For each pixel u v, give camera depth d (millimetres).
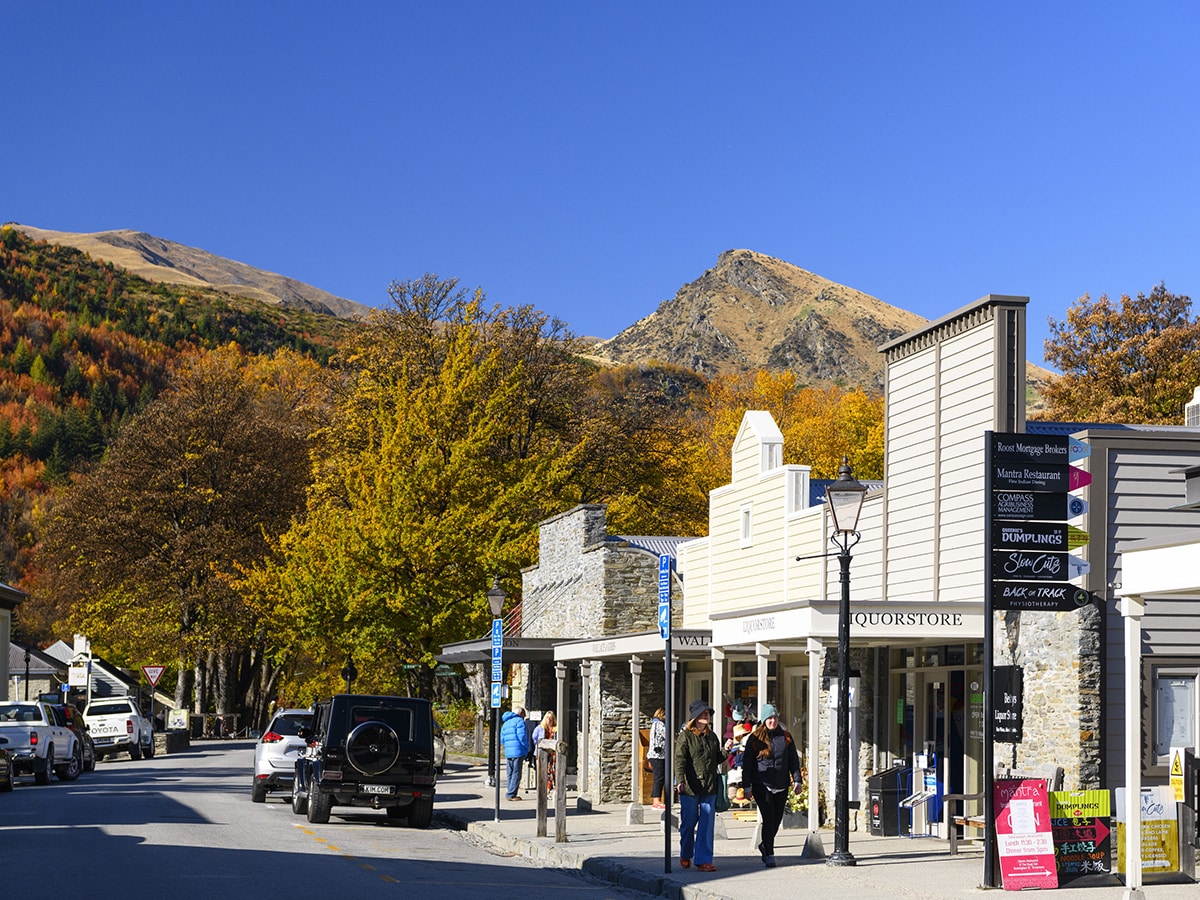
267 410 76188
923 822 20562
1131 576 13477
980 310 20594
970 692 20938
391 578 47031
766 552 28219
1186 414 26359
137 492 68062
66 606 72375
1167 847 15023
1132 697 13445
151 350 199625
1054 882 14578
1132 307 58125
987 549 15289
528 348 59312
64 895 13391
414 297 60438
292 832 21703
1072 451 15664
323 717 24672
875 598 23641
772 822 17281
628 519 57750
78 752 36344
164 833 20484
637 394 64375
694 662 31312
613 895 15453
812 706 18625
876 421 69625
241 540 65375
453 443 48781
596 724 31109
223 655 72062
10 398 171000
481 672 50719
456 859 18938
